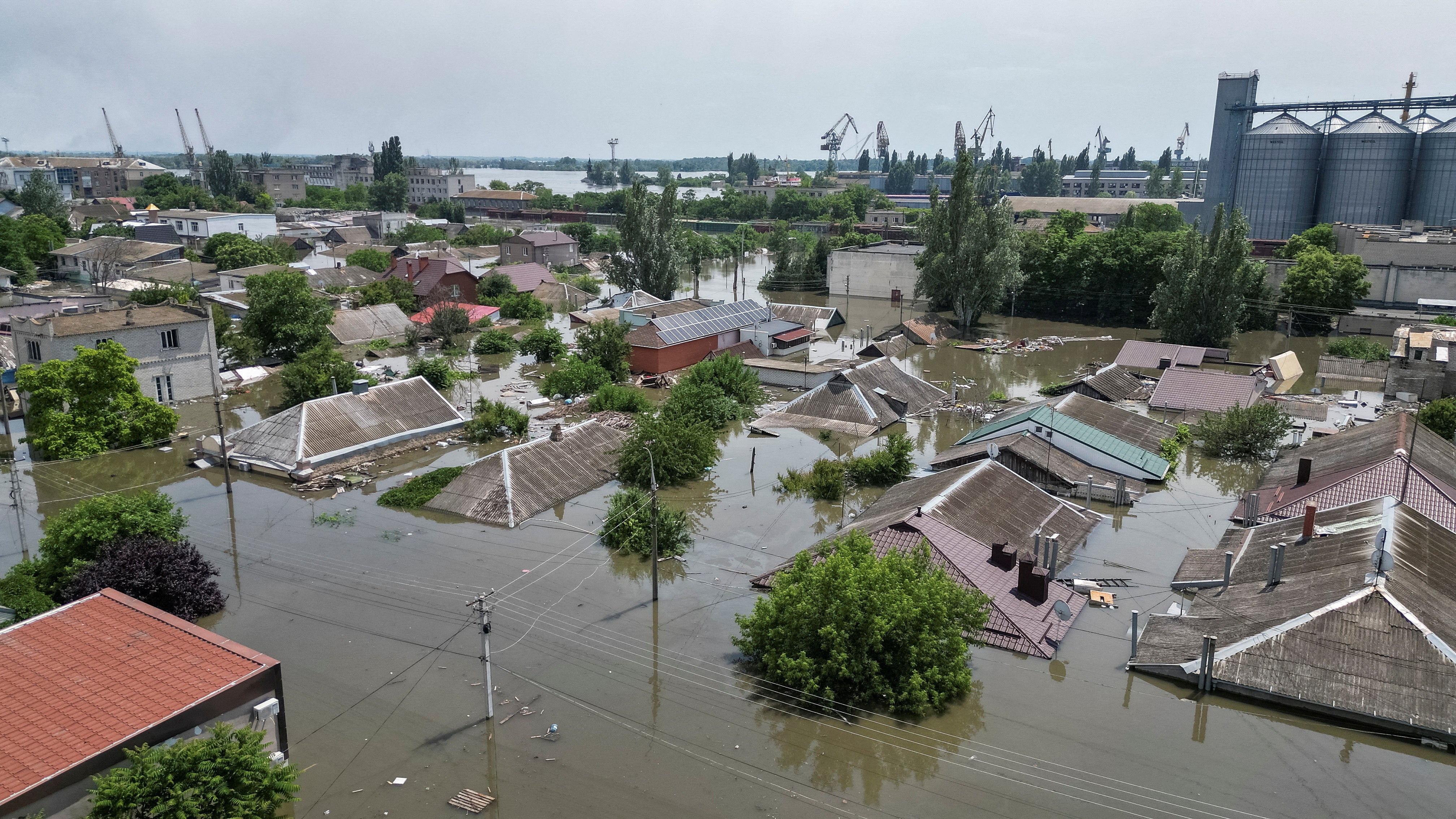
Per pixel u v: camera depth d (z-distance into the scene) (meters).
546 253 160.38
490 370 85.88
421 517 50.12
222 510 50.94
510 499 50.03
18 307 90.94
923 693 31.69
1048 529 45.84
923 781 28.98
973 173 111.62
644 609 39.97
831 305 135.75
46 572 37.81
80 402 58.66
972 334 112.38
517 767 29.47
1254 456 60.84
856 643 32.66
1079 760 29.94
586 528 48.72
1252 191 156.88
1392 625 32.25
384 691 33.53
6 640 28.08
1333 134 150.75
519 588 41.69
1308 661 32.22
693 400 67.06
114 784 21.97
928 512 41.47
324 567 43.69
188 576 38.28
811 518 50.59
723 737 31.11
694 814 27.41
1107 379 76.88
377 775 28.95
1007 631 36.53
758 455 61.91
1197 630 35.91
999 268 110.31
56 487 53.94
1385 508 40.19
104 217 185.75
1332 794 28.12
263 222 178.00
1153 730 31.38
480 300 120.00
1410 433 49.56
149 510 40.72
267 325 83.50
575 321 106.81
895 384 74.25
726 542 47.25
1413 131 146.75
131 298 91.50
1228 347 101.81
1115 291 119.56
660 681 34.38
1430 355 76.50
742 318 96.81
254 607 39.62
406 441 62.06
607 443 58.69
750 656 35.97
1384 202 148.00
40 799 22.22
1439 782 28.55
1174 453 59.66
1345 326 104.31
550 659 35.78
